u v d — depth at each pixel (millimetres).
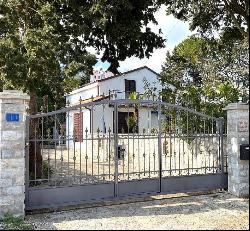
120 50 6414
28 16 6090
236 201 5160
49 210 4672
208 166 6180
